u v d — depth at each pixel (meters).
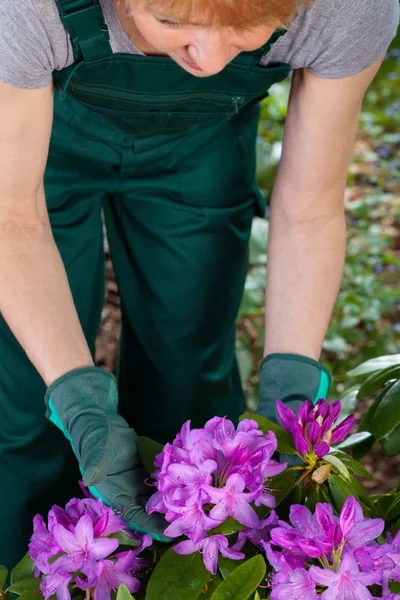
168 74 1.36
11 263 1.42
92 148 1.66
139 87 1.38
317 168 1.50
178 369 1.85
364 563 1.14
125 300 1.87
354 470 1.38
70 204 1.72
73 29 1.23
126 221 1.80
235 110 1.51
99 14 1.22
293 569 1.17
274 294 1.54
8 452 1.73
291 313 1.52
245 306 2.90
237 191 1.77
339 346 2.81
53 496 1.77
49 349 1.41
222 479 1.22
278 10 1.02
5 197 1.40
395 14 1.36
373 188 3.95
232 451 1.20
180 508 1.17
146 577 1.34
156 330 1.83
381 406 1.55
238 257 1.82
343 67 1.37
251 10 1.00
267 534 1.26
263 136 3.95
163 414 1.92
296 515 1.18
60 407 1.36
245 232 1.84
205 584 1.23
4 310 1.43
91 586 1.21
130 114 1.45
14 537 1.75
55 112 1.63
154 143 1.66
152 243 1.78
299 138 1.48
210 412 1.91
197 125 1.64
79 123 1.63
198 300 1.80
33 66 1.25
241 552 1.27
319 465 1.31
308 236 1.55
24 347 1.43
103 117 1.53
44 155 1.40
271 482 1.30
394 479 2.45
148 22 1.06
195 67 1.13
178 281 1.78
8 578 1.74
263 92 1.57
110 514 1.25
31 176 1.40
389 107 4.74
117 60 1.32
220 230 1.76
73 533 1.20
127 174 1.72
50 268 1.45
